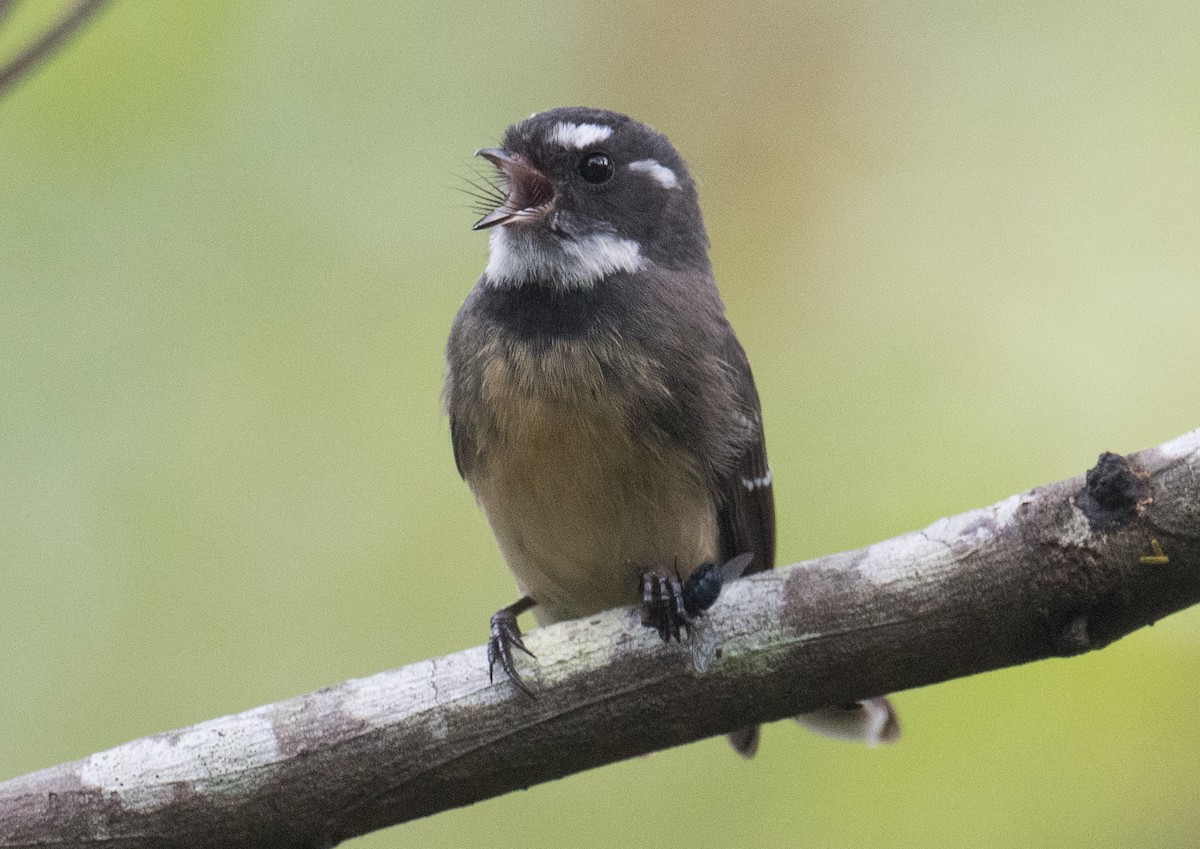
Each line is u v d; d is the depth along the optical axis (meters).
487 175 11.48
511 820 12.16
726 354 9.55
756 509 9.84
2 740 12.30
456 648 12.88
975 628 7.48
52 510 12.84
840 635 7.60
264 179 13.59
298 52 13.73
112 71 13.24
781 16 14.21
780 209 13.97
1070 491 7.38
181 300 13.38
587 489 9.00
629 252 9.68
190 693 12.63
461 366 9.44
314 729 7.67
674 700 7.75
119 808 7.54
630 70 14.17
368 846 12.12
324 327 13.52
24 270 13.14
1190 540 7.09
